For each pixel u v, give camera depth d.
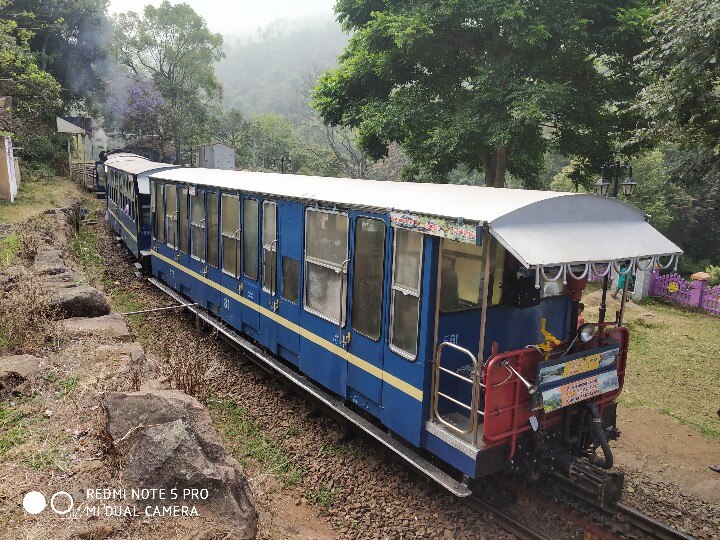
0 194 21.27
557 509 5.44
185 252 11.19
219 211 9.46
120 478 4.25
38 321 7.38
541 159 21.27
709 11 7.91
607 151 17.27
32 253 11.70
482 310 4.80
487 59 16.36
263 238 8.12
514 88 15.11
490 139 15.41
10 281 9.21
